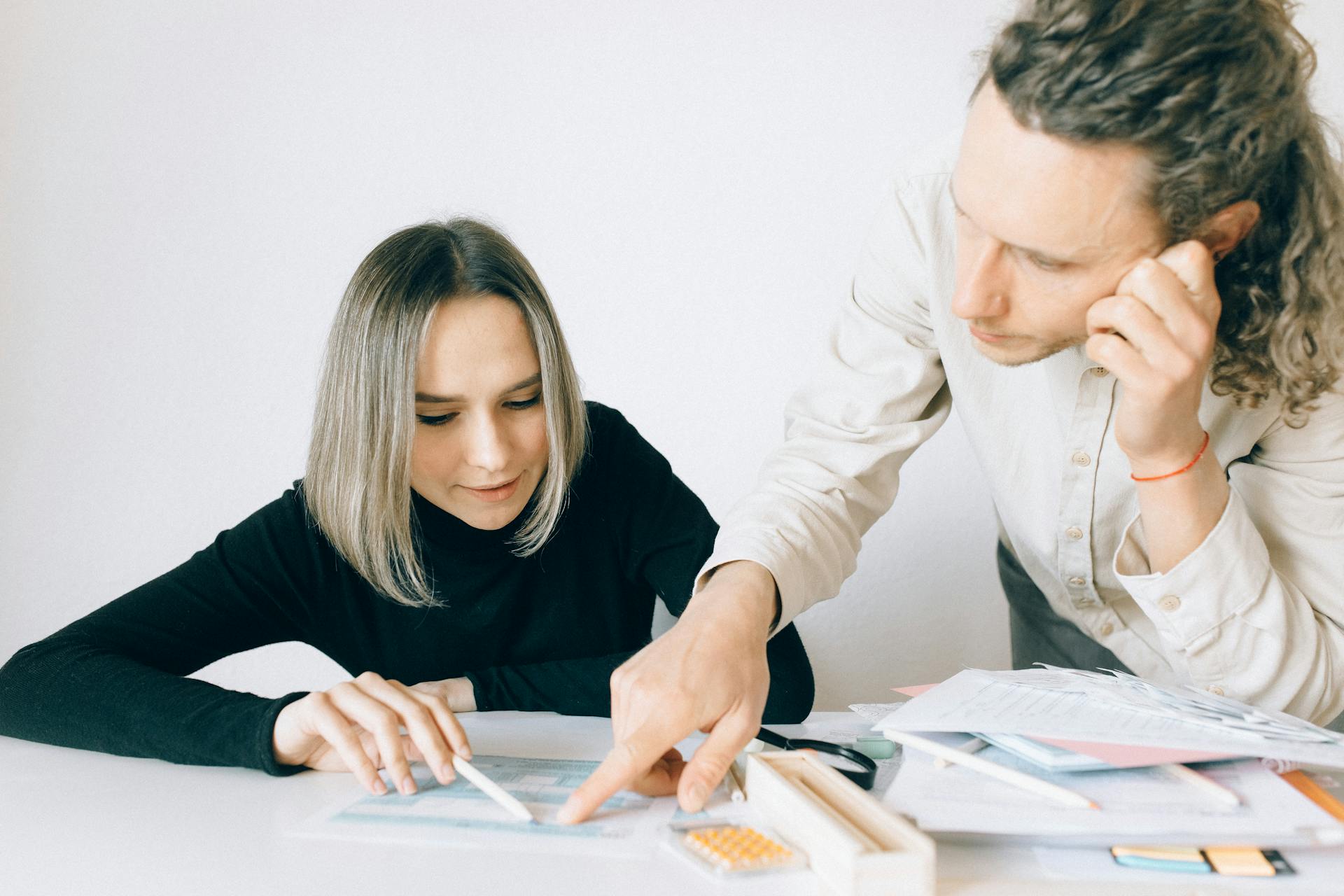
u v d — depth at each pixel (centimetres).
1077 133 58
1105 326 67
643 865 58
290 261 188
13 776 78
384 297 92
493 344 92
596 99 185
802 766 65
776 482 92
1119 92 57
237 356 189
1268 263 70
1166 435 71
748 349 187
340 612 116
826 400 100
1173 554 77
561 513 116
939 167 95
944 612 188
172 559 192
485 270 93
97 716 85
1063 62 57
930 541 187
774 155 185
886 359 99
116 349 189
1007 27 61
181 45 186
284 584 112
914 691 84
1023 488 100
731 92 184
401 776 71
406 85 186
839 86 184
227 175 188
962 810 59
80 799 72
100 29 186
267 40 186
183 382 190
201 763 80
